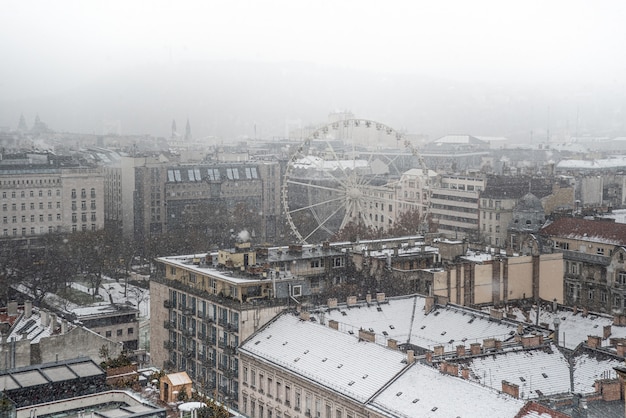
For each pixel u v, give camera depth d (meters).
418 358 149.50
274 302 185.00
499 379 144.50
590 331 176.75
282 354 168.00
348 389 146.12
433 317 183.75
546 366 150.25
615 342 156.62
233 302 185.62
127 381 127.06
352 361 154.75
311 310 185.50
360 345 159.00
